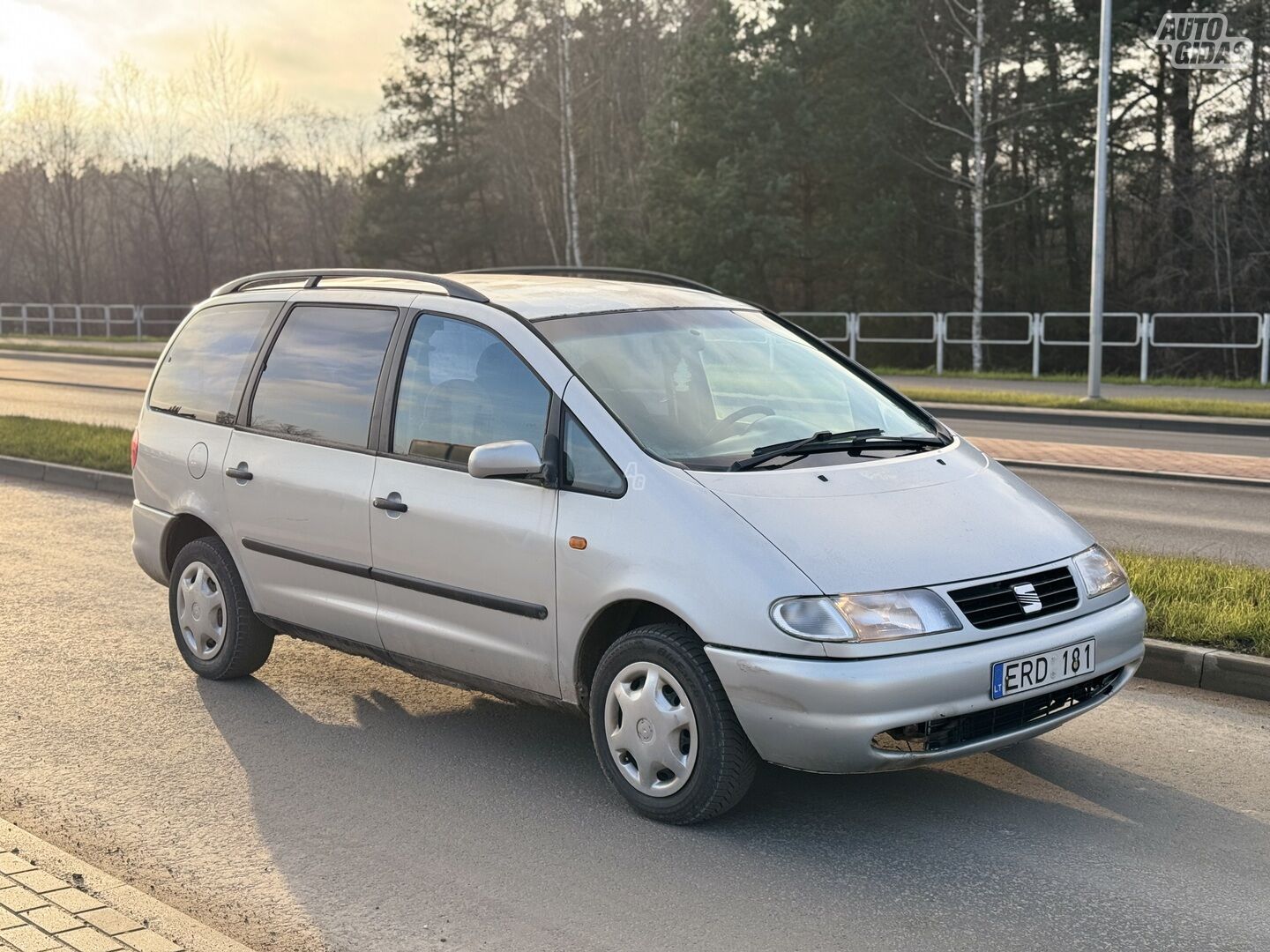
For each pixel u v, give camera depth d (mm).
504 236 48625
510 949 3520
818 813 4473
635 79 46906
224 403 5996
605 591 4379
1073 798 4602
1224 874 3973
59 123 59750
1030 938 3555
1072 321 33250
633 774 4457
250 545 5762
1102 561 4641
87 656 6508
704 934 3592
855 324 28484
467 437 4934
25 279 62312
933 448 5043
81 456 12773
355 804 4605
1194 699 5707
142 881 3975
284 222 59781
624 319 5125
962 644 4070
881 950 3490
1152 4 32844
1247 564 8227
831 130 35500
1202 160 32031
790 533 4168
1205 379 23953
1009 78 35562
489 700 5836
